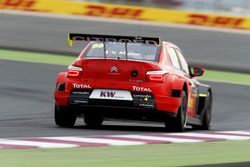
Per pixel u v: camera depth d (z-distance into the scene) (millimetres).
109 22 112125
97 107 37188
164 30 107875
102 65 37281
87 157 25594
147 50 38188
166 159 25859
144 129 40500
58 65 81188
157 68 37250
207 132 39188
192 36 103875
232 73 87625
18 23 108000
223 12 126125
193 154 27891
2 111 47875
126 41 38219
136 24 110625
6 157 24750
